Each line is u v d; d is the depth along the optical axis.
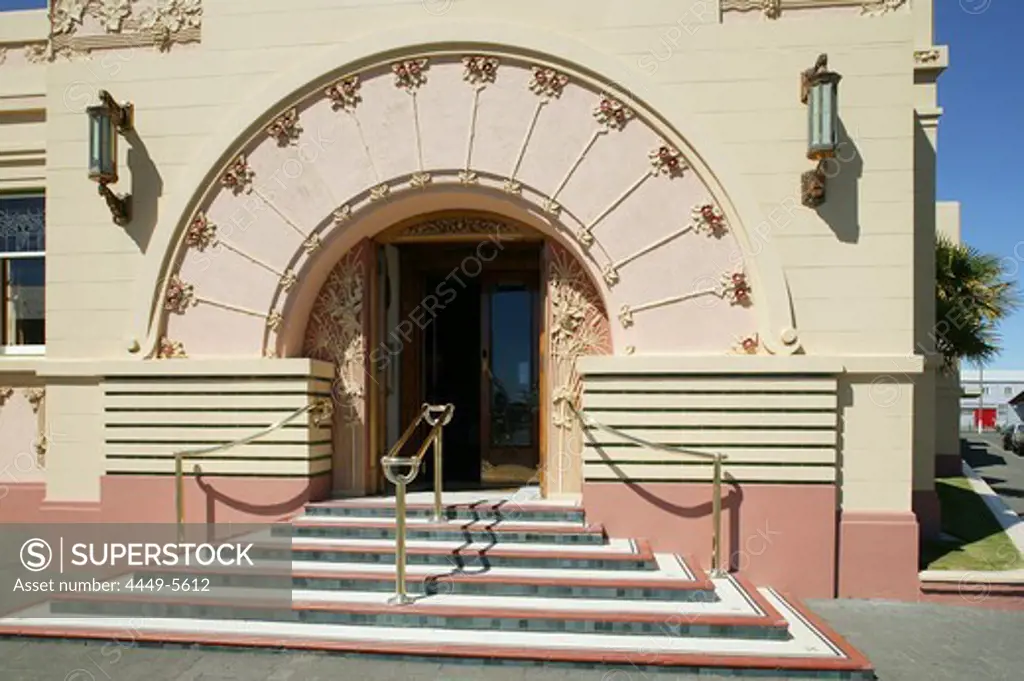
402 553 6.11
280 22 8.09
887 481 7.18
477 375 10.48
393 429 9.37
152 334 8.18
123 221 8.22
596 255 7.70
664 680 5.12
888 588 7.09
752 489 7.18
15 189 9.37
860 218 7.32
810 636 5.70
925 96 9.46
